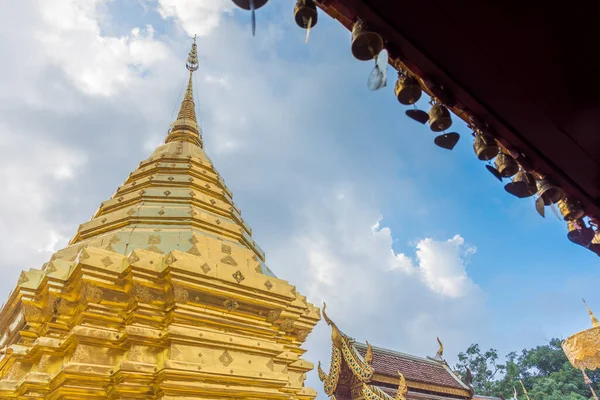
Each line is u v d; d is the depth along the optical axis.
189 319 7.16
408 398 16.39
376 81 2.60
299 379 9.92
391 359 18.38
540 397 55.97
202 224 9.56
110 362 6.74
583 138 3.56
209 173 11.84
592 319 18.67
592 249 4.26
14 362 7.30
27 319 7.30
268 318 8.10
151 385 6.50
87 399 6.30
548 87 3.23
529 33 2.90
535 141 3.59
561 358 64.81
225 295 7.58
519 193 3.78
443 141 3.31
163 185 10.73
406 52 2.92
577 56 3.04
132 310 7.07
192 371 6.55
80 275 7.03
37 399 6.48
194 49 17.06
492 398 23.66
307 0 2.58
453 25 2.81
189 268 7.27
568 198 4.07
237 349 7.41
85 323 6.89
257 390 7.15
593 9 2.78
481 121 3.41
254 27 2.10
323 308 17.28
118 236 8.44
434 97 3.24
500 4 2.72
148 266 7.21
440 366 20.62
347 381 16.16
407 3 2.67
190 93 15.68
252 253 9.23
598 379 57.16
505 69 3.10
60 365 6.91
